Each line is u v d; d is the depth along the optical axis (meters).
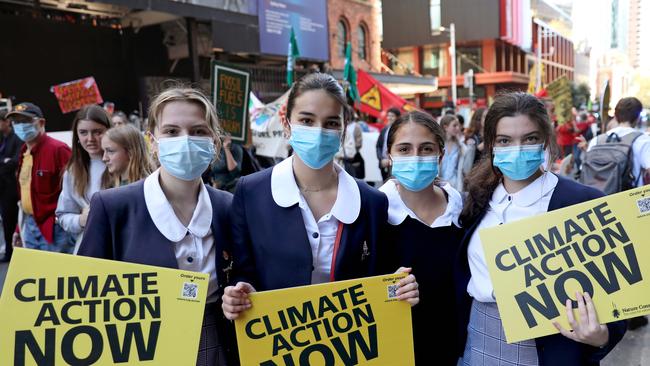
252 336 1.73
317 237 1.84
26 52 10.20
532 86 20.50
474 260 1.97
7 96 9.94
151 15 11.66
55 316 1.59
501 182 2.00
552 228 1.77
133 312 1.63
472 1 36.22
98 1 9.87
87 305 1.61
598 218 1.73
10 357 1.54
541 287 1.73
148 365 1.60
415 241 2.21
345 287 1.79
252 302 1.74
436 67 38.69
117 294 1.63
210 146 1.88
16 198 5.68
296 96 1.87
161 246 1.77
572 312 1.65
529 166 1.84
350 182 1.95
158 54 12.45
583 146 5.35
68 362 1.57
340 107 1.87
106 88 11.76
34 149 3.69
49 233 3.61
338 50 21.25
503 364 1.84
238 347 1.72
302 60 17.39
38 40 10.38
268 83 15.44
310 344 1.76
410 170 2.21
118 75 11.98
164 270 1.66
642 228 1.69
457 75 37.50
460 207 2.31
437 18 37.50
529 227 1.79
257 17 14.13
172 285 1.65
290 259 1.81
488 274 1.89
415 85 25.05
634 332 4.02
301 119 1.84
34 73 10.35
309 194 1.92
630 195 1.72
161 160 1.84
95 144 3.07
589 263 1.70
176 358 1.61
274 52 15.23
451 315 2.22
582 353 1.74
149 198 1.81
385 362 1.81
